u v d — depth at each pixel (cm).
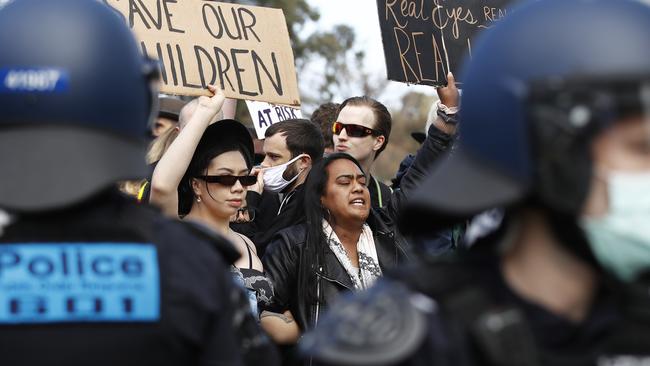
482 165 169
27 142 207
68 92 208
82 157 207
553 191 160
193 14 480
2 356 204
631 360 164
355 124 546
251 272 435
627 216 162
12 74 208
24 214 208
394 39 536
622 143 162
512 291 167
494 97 167
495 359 158
